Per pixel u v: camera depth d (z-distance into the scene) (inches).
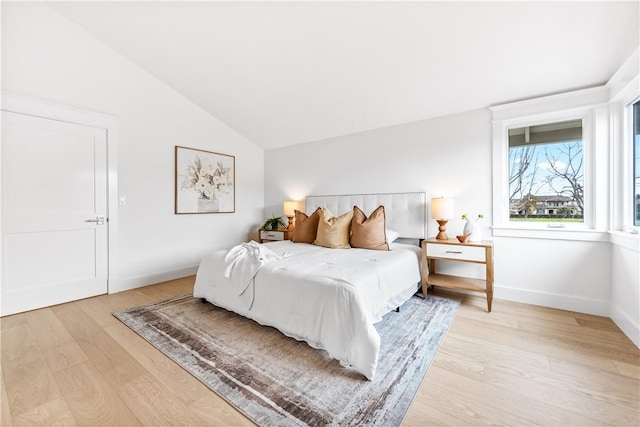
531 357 69.9
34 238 103.7
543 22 74.5
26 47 101.0
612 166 92.2
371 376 60.0
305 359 69.4
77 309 103.5
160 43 113.7
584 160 99.0
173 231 146.4
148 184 135.9
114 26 109.0
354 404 53.6
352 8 81.5
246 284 88.6
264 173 196.9
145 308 104.3
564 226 103.8
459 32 82.4
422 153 131.4
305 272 80.2
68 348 74.8
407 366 66.1
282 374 63.2
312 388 58.3
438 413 51.3
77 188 113.3
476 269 118.8
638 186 83.7
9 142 97.7
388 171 141.4
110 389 58.0
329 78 114.6
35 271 103.8
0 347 75.4
